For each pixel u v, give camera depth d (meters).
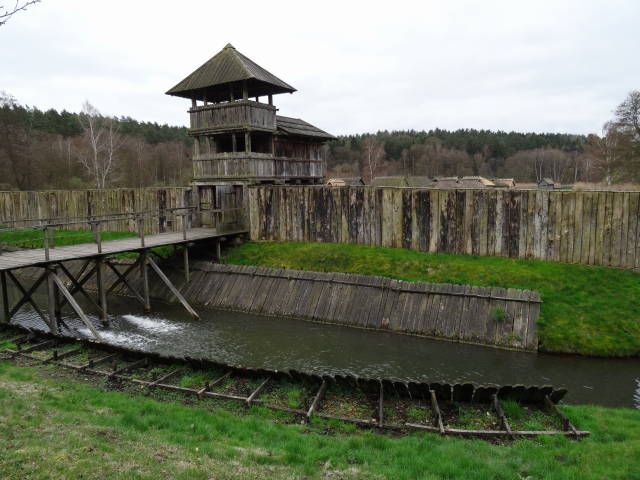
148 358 12.30
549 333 14.10
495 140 119.00
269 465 7.02
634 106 46.88
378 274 18.27
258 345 15.05
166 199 27.03
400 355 14.08
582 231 16.31
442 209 18.61
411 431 8.89
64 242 27.48
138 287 21.50
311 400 10.18
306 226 22.11
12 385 9.86
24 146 54.03
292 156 27.81
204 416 9.09
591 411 9.77
